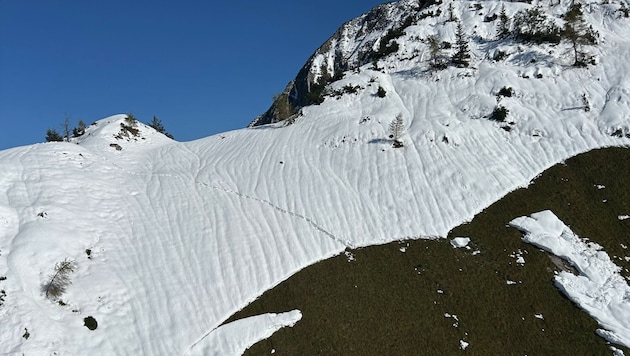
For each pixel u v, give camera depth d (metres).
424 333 37.59
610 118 59.69
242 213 54.06
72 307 39.28
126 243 48.97
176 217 53.94
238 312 41.09
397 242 47.88
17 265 40.56
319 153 66.31
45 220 47.31
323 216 52.28
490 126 64.25
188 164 69.94
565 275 41.69
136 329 39.38
